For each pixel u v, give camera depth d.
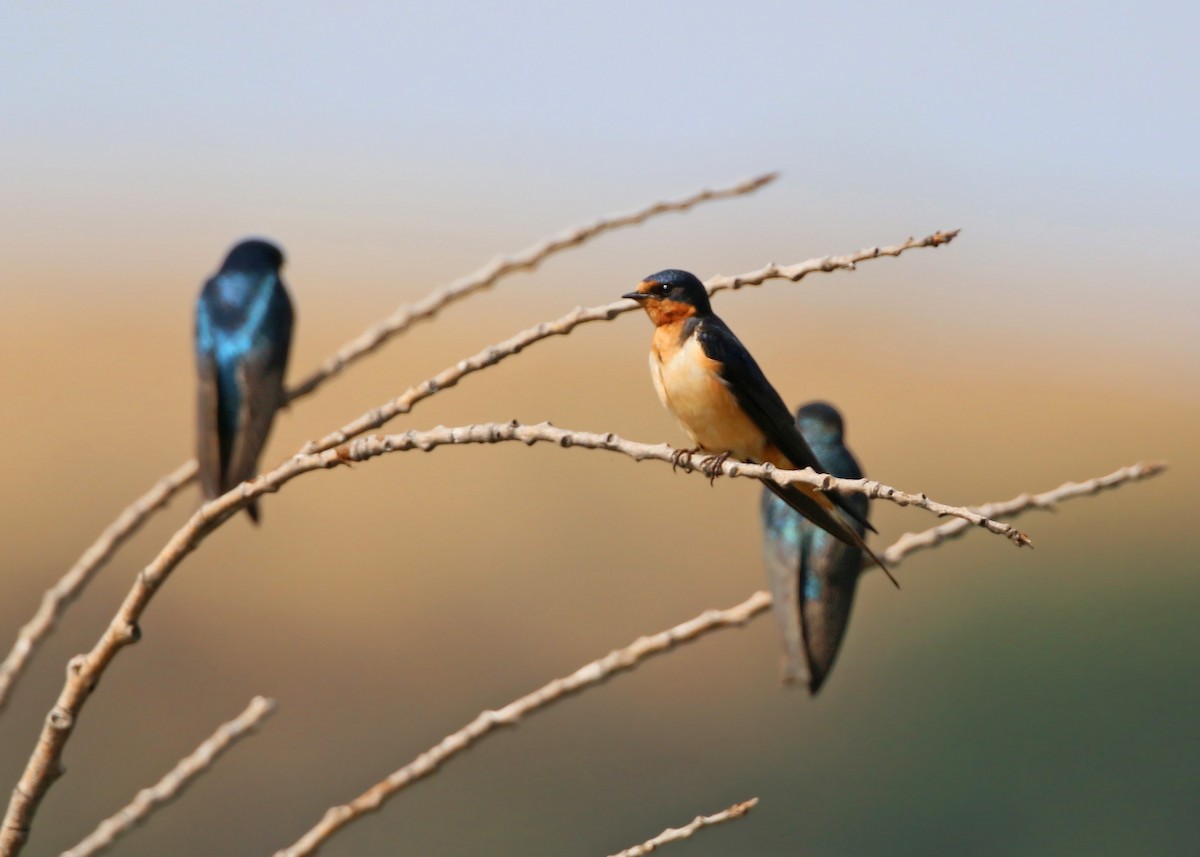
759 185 6.09
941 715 20.00
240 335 9.30
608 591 24.36
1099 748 18.25
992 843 17.05
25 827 4.46
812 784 18.47
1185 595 22.25
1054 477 32.09
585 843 17.73
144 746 18.92
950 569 23.98
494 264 6.76
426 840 17.78
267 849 17.38
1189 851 16.59
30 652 5.59
